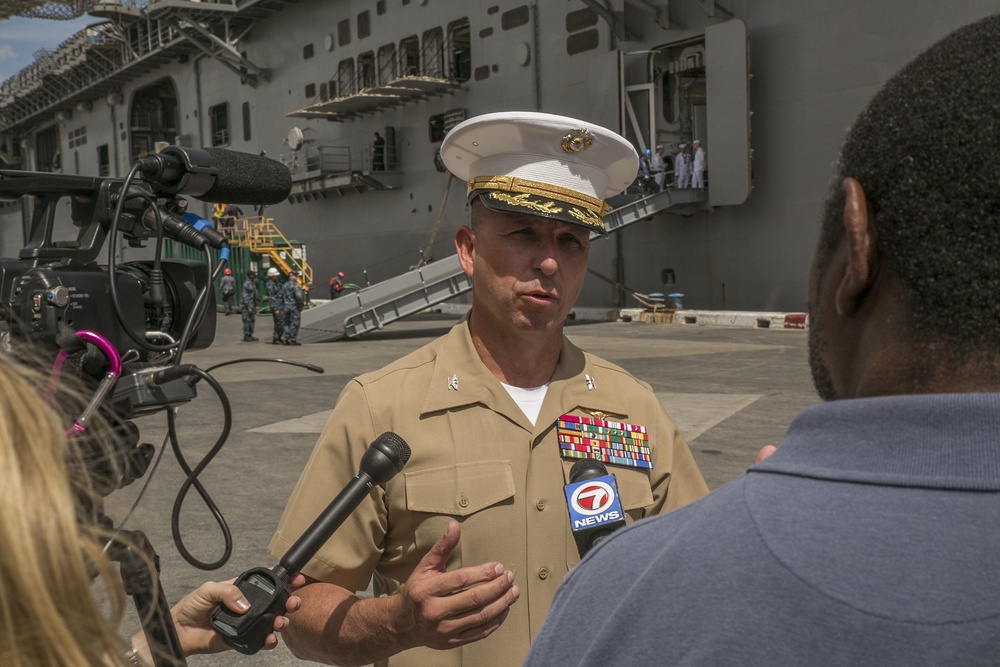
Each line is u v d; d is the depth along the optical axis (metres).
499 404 1.66
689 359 12.98
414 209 27.34
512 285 1.68
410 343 17.03
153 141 42.22
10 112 52.38
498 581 1.29
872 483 0.67
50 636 0.54
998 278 0.65
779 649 0.64
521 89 23.88
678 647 0.68
